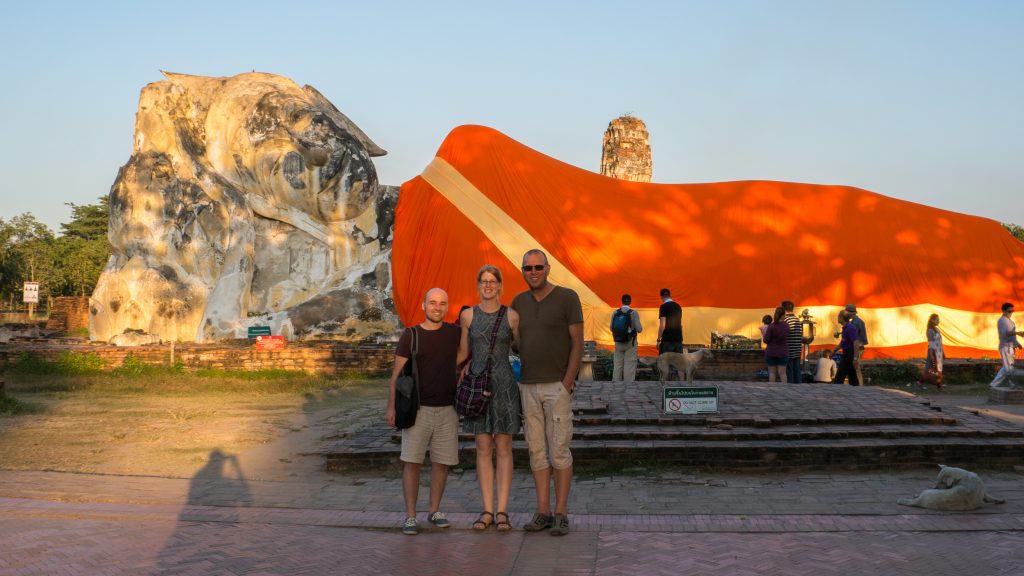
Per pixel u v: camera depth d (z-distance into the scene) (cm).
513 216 2330
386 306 2475
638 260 2286
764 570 541
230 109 2570
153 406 1462
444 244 2297
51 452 1020
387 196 2630
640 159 3850
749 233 2356
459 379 668
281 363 2019
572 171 2519
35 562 561
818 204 2439
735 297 2248
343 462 910
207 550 596
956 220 2478
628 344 1592
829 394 1158
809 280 2278
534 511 726
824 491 784
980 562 555
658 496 770
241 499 775
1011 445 882
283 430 1209
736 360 1950
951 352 2280
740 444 882
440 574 539
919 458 880
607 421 964
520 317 654
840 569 542
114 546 604
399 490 816
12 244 6406
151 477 878
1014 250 2438
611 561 564
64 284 6216
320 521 684
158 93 2586
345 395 1652
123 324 2441
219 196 2544
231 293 2442
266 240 2544
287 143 2484
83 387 1705
